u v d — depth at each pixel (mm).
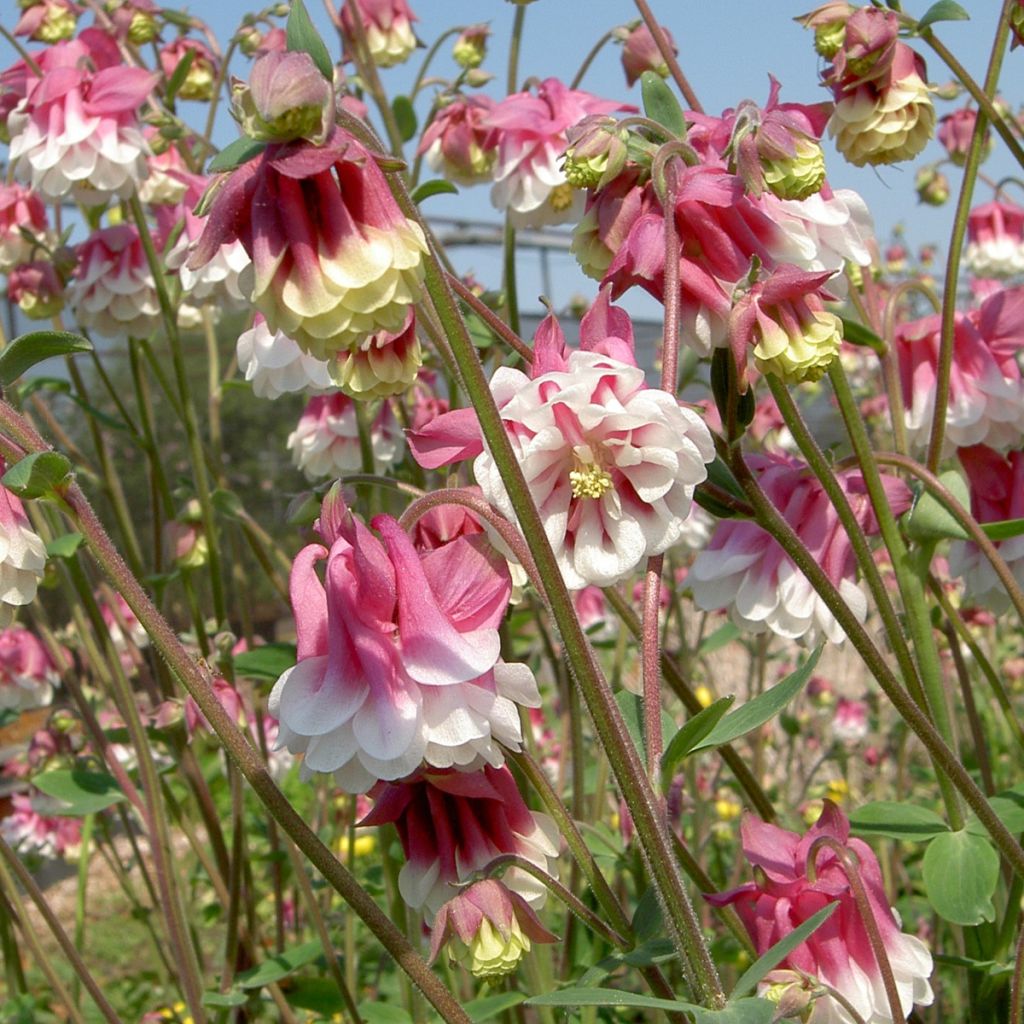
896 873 820
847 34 515
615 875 684
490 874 406
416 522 387
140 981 1008
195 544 719
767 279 400
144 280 730
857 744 1170
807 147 411
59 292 756
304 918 936
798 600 496
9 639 837
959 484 543
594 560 377
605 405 369
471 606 369
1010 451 571
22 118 714
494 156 747
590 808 773
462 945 400
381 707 352
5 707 767
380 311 352
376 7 792
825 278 392
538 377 379
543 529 353
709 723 380
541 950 562
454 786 411
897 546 516
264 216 349
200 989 646
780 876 442
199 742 867
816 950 437
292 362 558
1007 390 557
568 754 761
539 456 373
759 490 434
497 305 694
